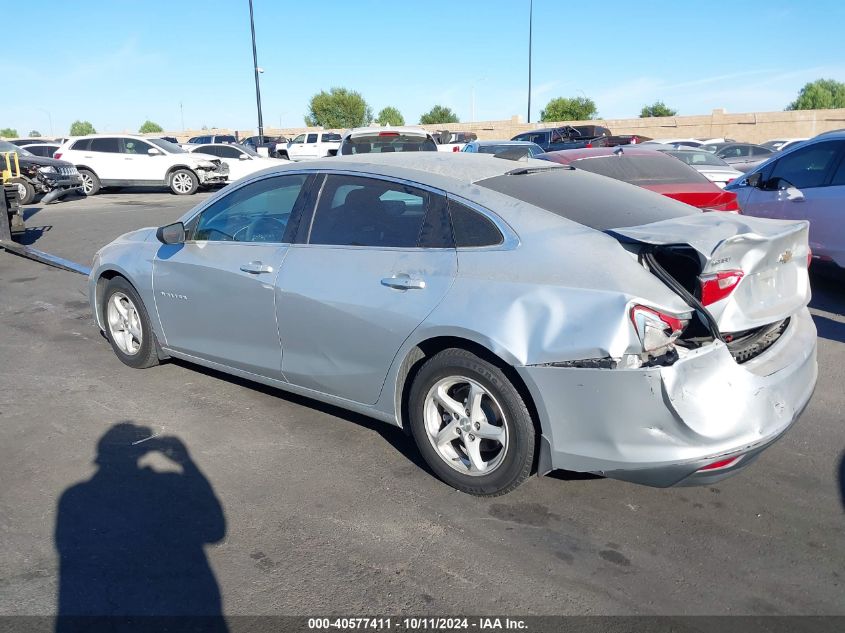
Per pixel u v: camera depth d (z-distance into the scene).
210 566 3.16
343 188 4.17
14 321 7.03
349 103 58.75
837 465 4.06
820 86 63.41
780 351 3.49
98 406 4.88
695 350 3.12
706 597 2.95
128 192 22.17
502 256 3.50
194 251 4.80
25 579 3.06
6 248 10.34
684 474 3.10
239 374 4.73
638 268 3.30
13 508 3.62
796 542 3.33
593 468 3.27
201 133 55.56
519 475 3.48
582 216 3.68
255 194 4.60
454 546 3.30
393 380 3.83
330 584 3.04
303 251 4.20
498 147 15.27
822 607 2.89
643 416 3.08
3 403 4.93
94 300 5.71
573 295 3.23
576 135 27.81
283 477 3.93
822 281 8.78
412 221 3.85
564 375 3.19
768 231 3.48
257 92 28.34
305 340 4.16
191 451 4.23
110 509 3.61
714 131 39.50
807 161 8.04
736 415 3.11
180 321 4.96
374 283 3.82
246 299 4.42
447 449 3.76
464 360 3.50
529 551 3.26
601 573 3.10
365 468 4.02
